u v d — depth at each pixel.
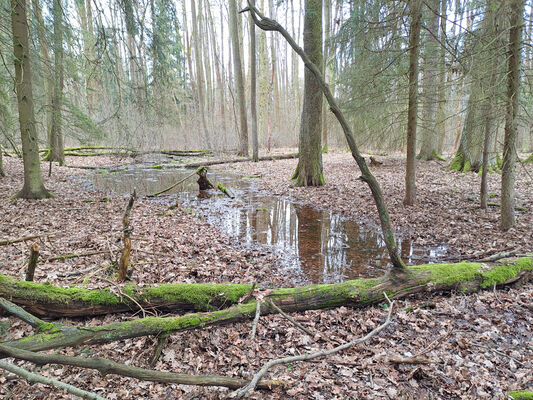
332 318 3.47
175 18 7.15
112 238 5.71
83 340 2.70
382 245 6.06
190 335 3.17
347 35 7.90
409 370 2.72
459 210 7.59
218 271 4.78
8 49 8.41
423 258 5.30
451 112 15.37
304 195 10.58
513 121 5.41
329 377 2.70
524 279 4.05
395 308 3.63
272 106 36.09
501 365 2.74
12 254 4.79
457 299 3.77
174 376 2.38
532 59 5.40
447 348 2.97
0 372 2.68
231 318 3.21
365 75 7.97
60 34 8.91
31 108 8.59
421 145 16.12
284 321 3.42
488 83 5.42
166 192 11.63
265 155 22.78
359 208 8.53
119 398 2.53
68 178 13.38
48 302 3.17
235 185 13.13
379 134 9.10
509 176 5.82
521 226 6.08
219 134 26.80
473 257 5.07
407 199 8.23
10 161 16.38
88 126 11.75
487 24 5.37
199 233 6.69
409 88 7.20
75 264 4.57
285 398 2.51
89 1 7.18
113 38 7.12
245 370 2.80
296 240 6.45
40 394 2.54
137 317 3.36
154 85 7.87
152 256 5.11
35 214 7.22
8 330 3.06
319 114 11.58
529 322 3.29
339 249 5.92
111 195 10.27
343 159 18.94
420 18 6.59
